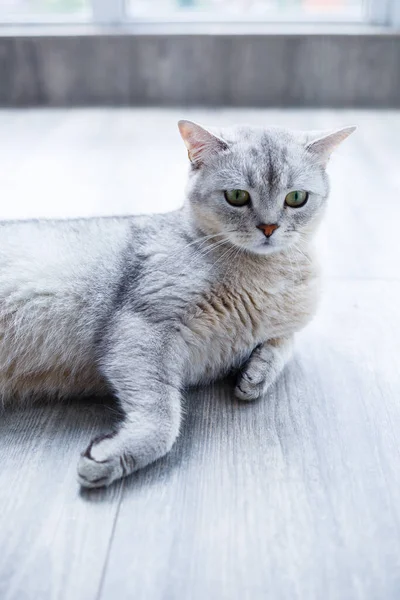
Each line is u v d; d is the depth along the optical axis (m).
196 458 0.55
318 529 0.50
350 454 0.55
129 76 1.36
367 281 0.76
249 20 1.38
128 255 0.61
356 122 1.25
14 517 0.51
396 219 0.89
